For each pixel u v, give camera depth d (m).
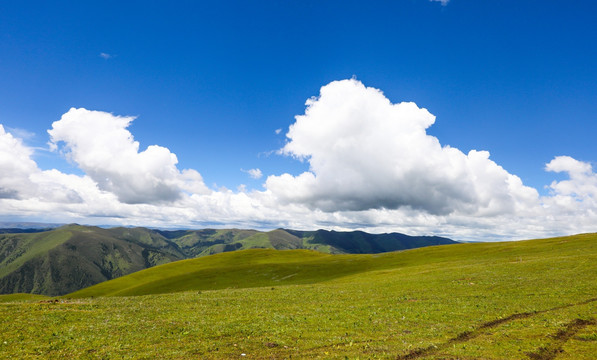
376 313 34.47
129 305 41.06
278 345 23.77
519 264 63.19
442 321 29.92
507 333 24.98
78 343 24.09
